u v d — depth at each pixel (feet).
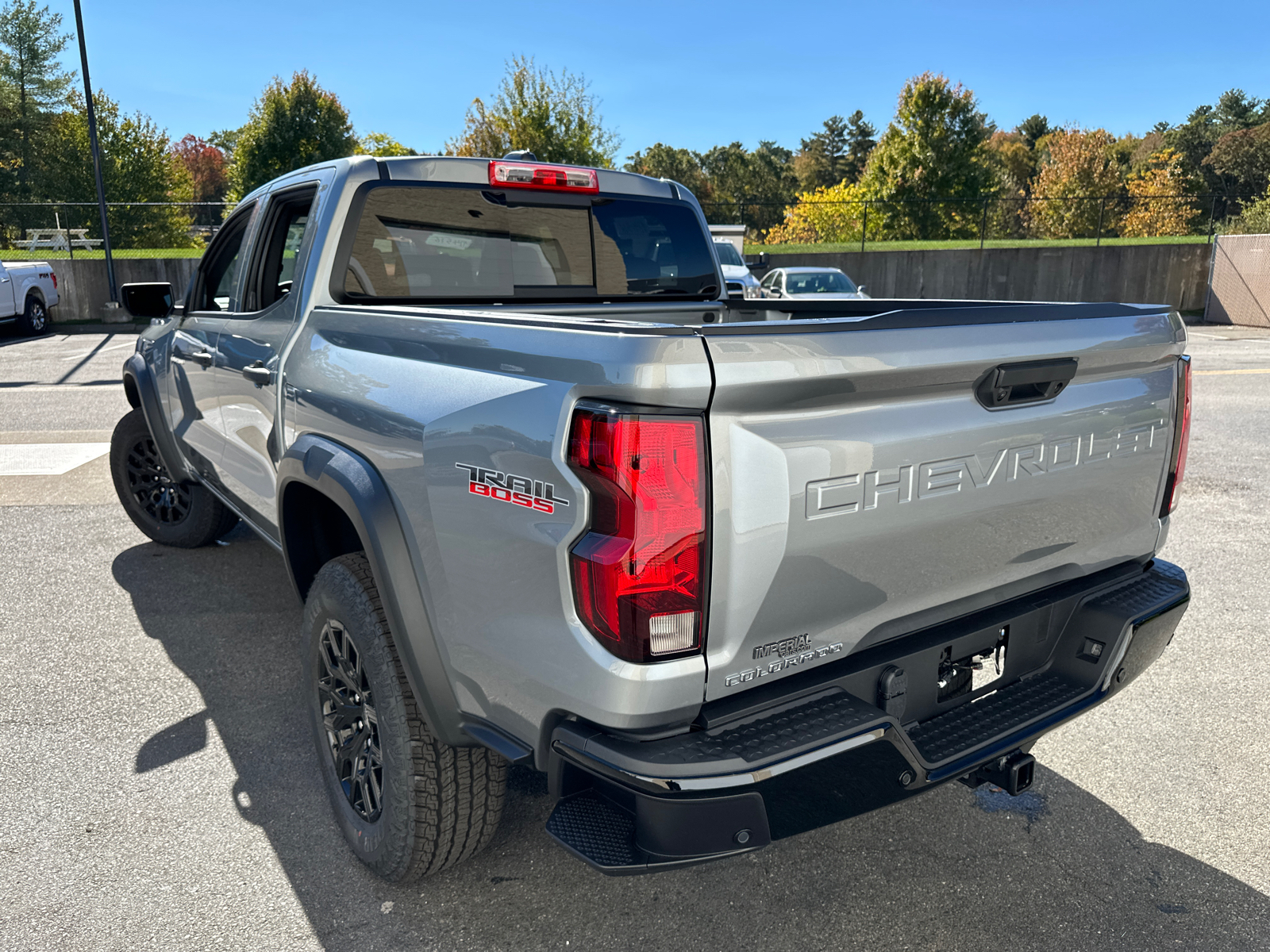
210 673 11.85
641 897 7.63
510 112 90.02
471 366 6.32
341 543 9.28
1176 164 194.80
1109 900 7.59
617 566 4.99
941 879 7.88
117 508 19.56
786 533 5.33
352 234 9.46
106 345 53.16
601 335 5.16
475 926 7.26
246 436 10.67
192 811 8.82
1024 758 6.90
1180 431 8.07
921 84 133.08
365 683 7.62
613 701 5.16
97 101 121.60
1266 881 7.85
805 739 5.38
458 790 7.13
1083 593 7.60
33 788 9.20
